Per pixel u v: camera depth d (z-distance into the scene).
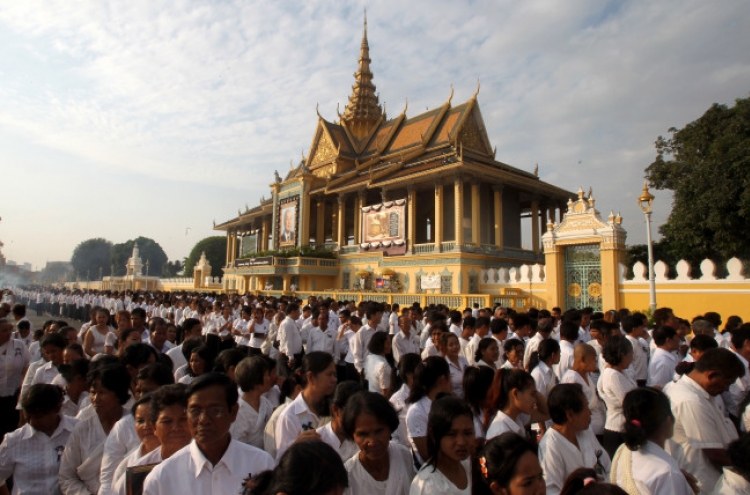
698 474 4.58
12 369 8.35
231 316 15.66
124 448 4.39
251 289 49.47
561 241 22.45
